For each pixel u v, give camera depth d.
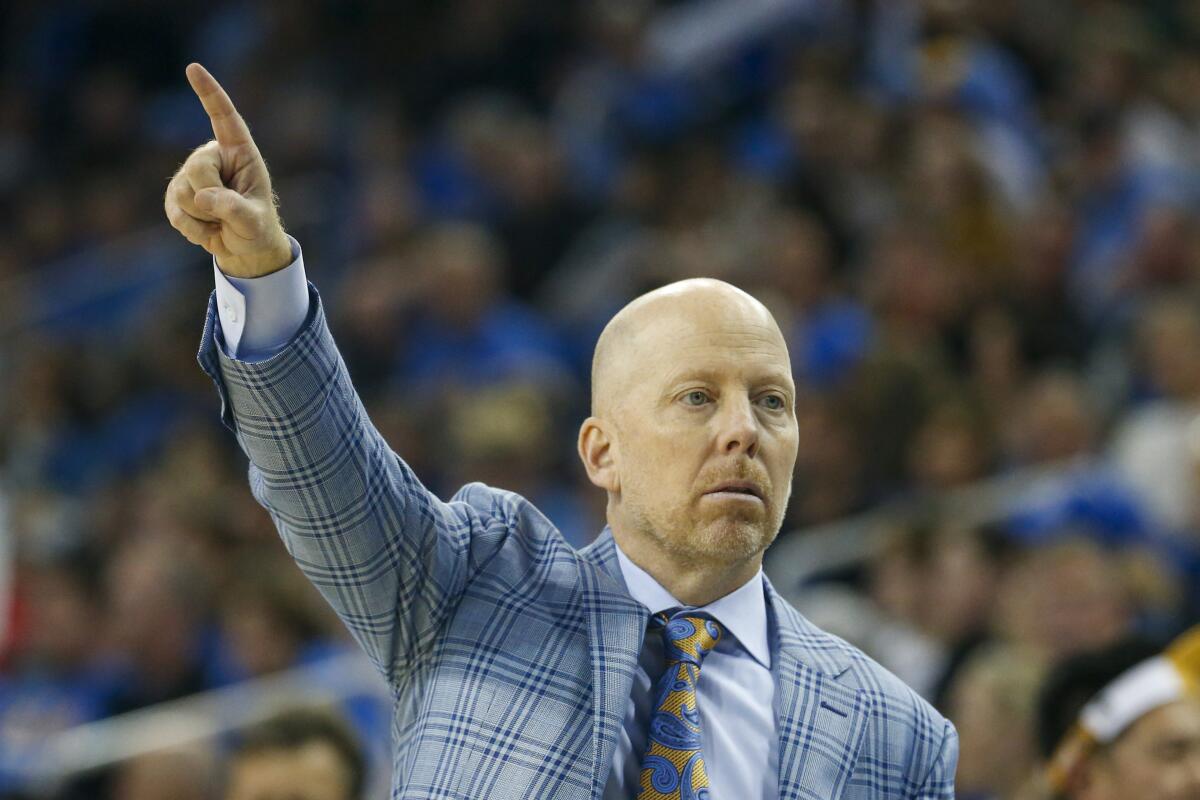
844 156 35.44
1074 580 21.08
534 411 29.48
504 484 28.42
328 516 10.12
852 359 29.67
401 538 10.35
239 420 10.09
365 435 10.28
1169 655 14.49
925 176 32.06
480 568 10.68
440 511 10.67
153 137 47.22
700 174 38.47
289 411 9.94
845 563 25.47
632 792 9.94
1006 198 31.72
